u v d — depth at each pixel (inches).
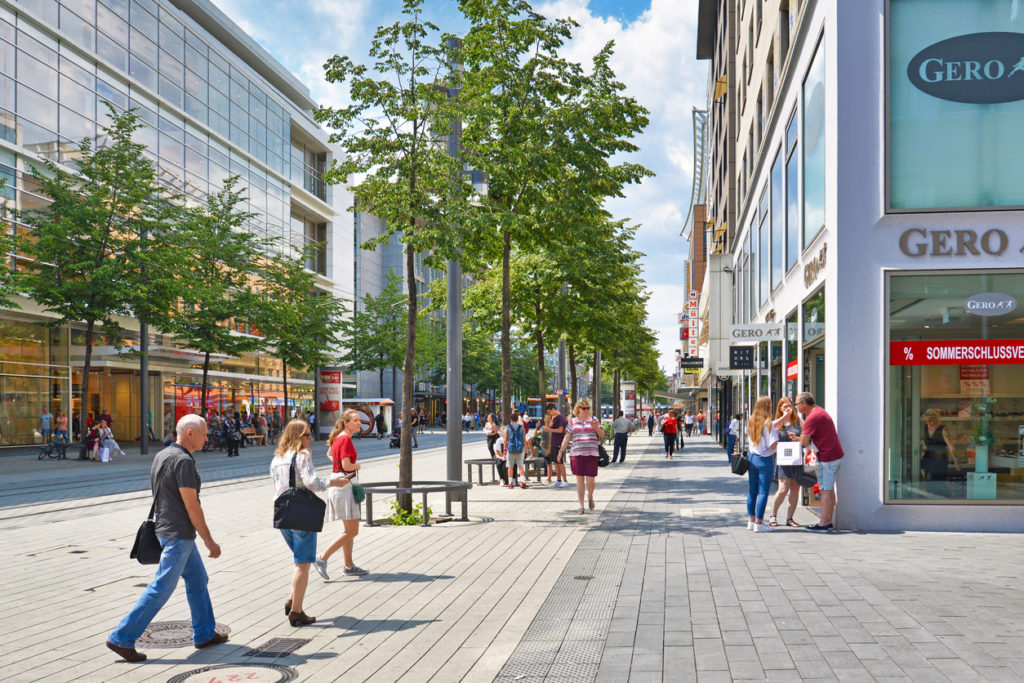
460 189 491.2
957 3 427.2
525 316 898.7
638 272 1103.6
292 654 222.7
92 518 531.2
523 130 601.9
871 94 428.1
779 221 671.8
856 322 426.9
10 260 1123.3
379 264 3107.8
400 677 201.9
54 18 1269.7
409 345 484.1
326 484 253.6
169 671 209.6
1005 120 424.8
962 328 422.3
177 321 1294.3
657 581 305.0
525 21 597.9
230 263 1427.2
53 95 1272.1
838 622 240.2
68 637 243.8
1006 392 419.5
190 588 232.1
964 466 420.2
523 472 709.9
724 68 1430.9
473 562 350.0
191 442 232.7
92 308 1095.0
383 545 396.8
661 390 2881.4
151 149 1542.8
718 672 198.7
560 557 358.9
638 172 678.5
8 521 517.7
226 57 1839.3
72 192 1114.1
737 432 995.3
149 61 1539.1
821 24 474.6
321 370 1911.9
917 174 427.5
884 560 336.8
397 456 1220.5
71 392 1416.1
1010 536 402.0
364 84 469.1
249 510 563.2
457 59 486.6
